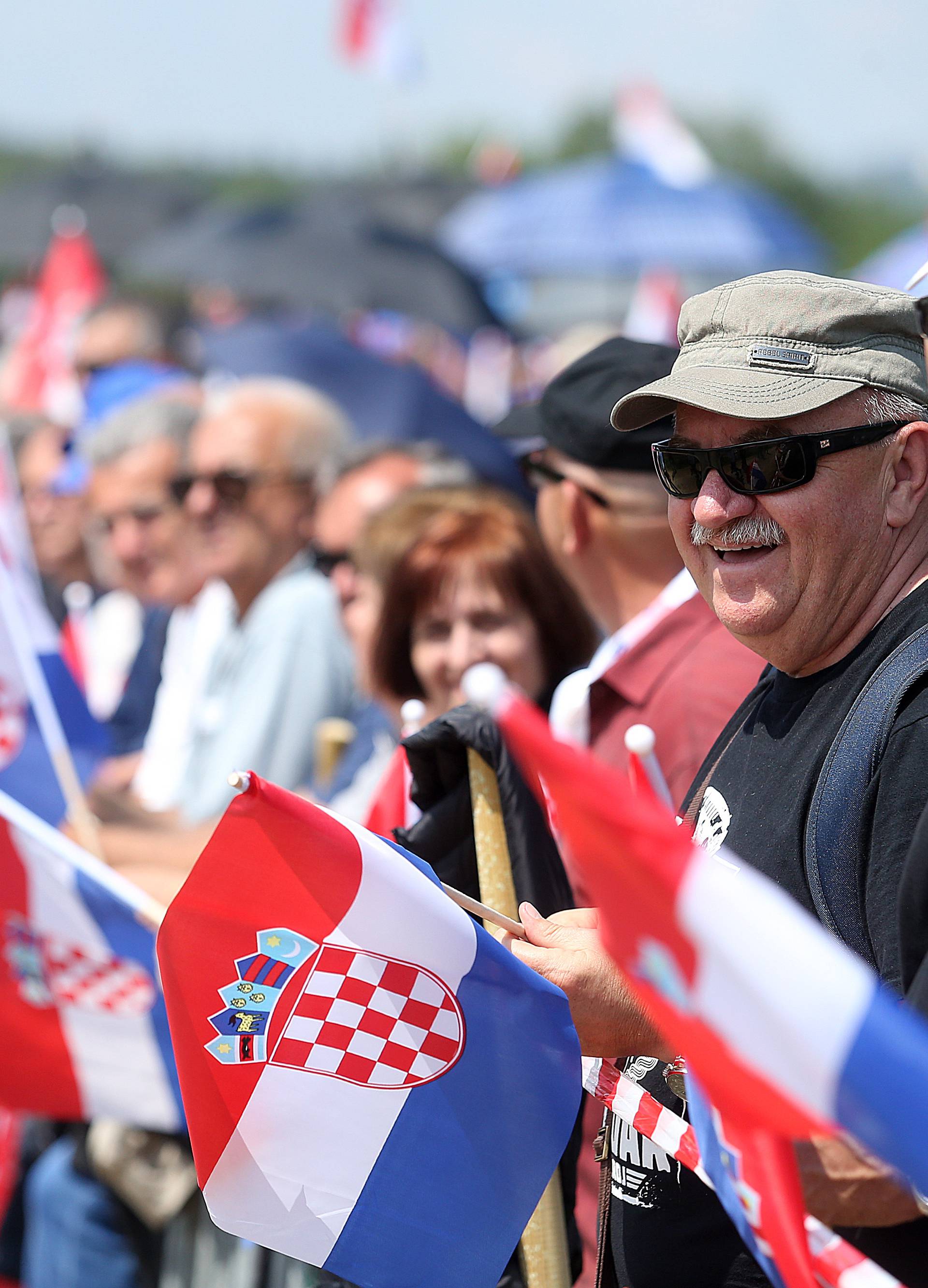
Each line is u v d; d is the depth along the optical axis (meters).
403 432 25.42
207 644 15.17
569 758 3.90
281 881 5.69
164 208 54.94
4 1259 13.79
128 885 10.02
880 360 5.53
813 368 5.50
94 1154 11.71
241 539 14.91
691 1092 4.93
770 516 5.59
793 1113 4.02
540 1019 5.86
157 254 41.59
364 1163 5.87
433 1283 5.93
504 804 7.08
